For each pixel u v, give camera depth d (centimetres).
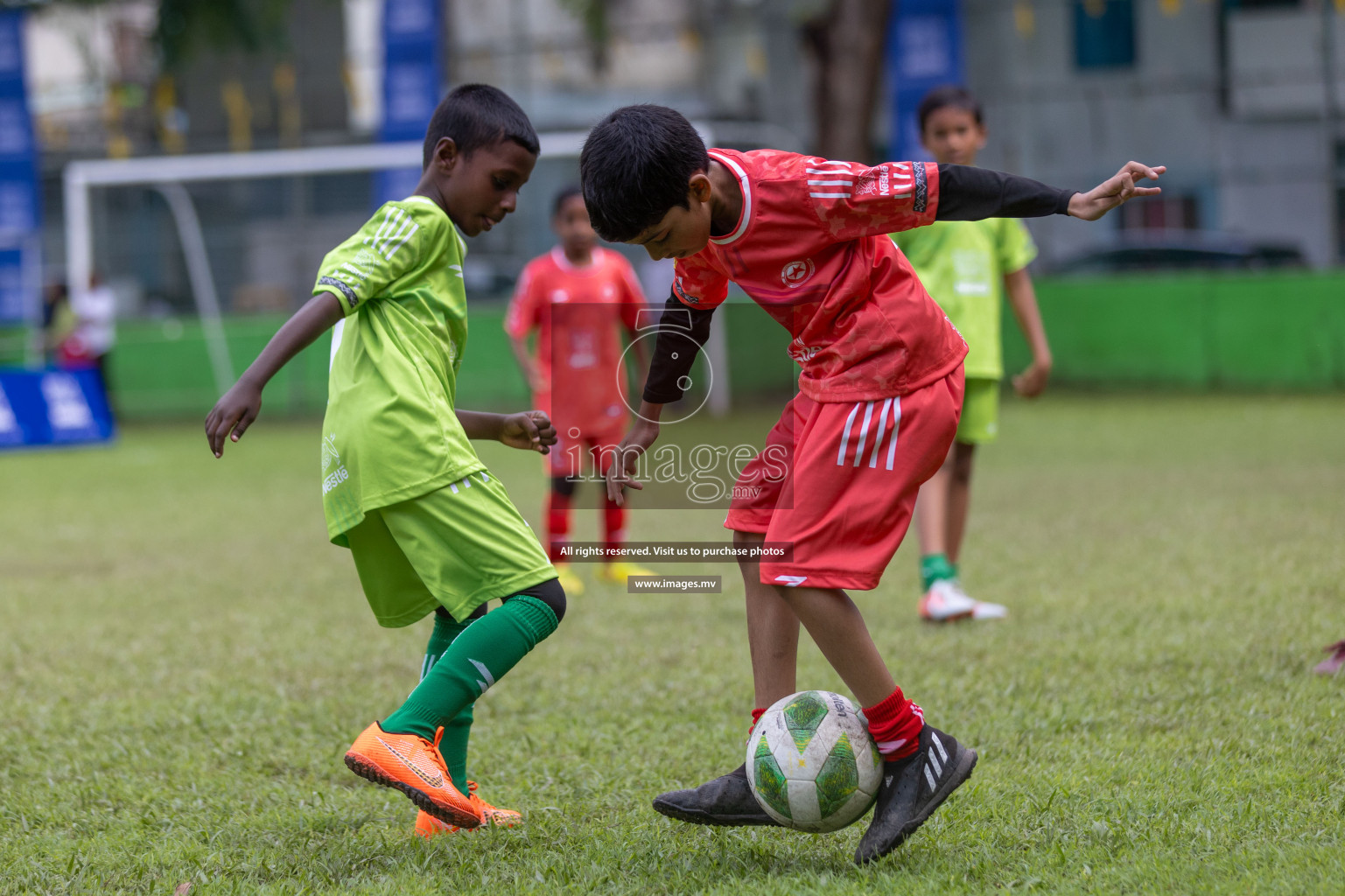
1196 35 6400
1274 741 1159
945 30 5741
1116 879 853
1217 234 6141
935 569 1795
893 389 930
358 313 1026
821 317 947
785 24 7562
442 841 995
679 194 907
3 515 3198
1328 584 1819
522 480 3656
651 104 941
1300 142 6122
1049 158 6512
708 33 7712
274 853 981
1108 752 1157
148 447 4991
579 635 1766
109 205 6231
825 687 1456
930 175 916
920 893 845
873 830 919
